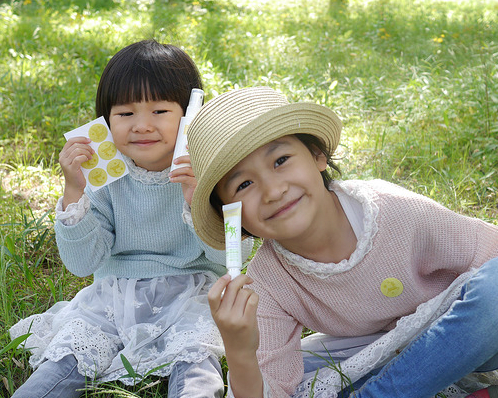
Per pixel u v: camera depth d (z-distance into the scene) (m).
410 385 1.68
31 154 4.11
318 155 1.82
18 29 7.20
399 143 3.92
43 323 2.31
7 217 3.18
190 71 2.36
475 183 3.36
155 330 2.21
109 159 2.30
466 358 1.60
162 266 2.40
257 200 1.66
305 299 1.91
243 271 2.60
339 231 1.82
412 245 1.83
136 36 6.88
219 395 1.99
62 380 2.02
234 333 1.55
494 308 1.54
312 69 5.66
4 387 2.14
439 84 4.98
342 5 9.27
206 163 1.68
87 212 2.26
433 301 1.78
